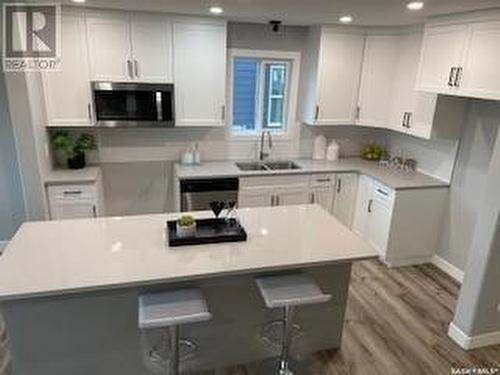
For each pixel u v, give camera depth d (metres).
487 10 2.83
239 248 2.36
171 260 2.18
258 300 2.57
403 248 4.05
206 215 2.82
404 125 4.05
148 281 1.97
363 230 4.43
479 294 2.73
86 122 3.79
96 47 3.61
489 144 3.45
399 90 4.10
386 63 4.18
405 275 3.94
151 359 2.44
